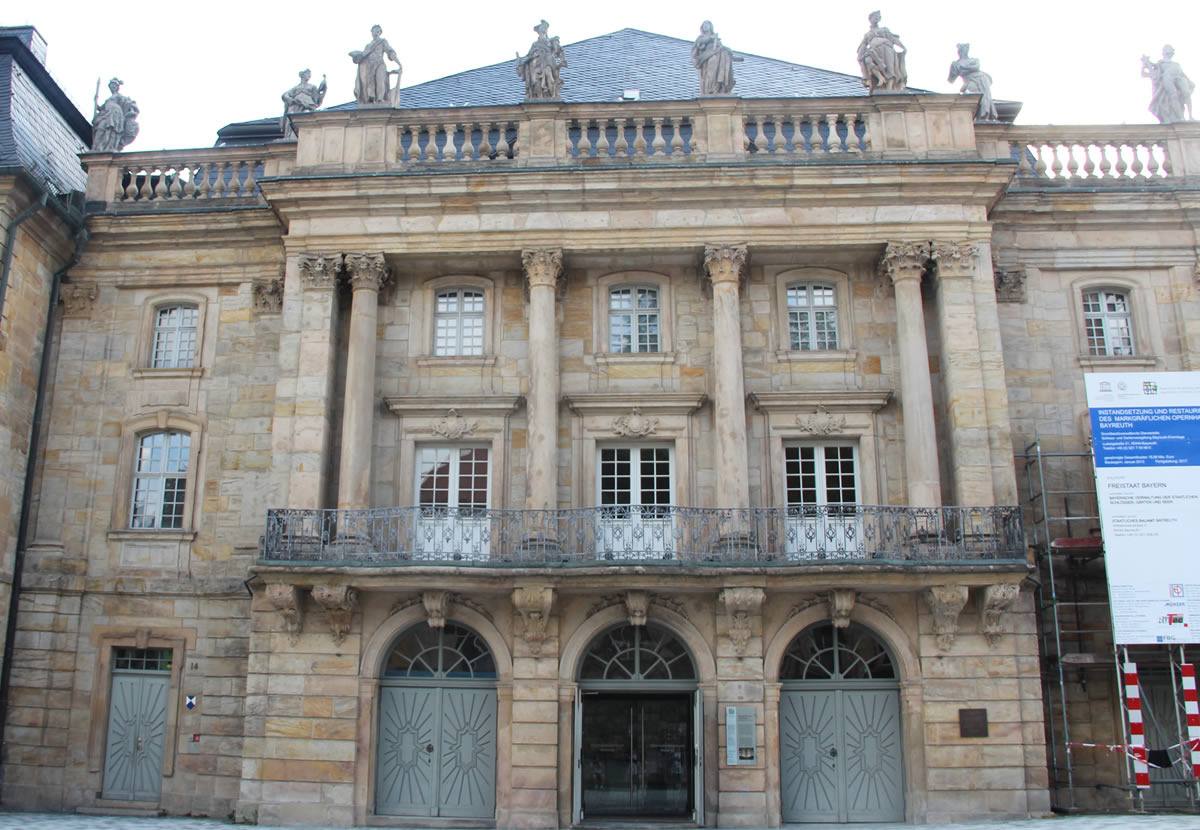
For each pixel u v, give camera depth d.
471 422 23.19
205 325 25.02
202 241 25.34
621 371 23.50
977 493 21.34
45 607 23.44
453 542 22.22
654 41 31.33
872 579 20.28
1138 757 20.22
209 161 25.91
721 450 21.94
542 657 21.12
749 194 23.03
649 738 21.47
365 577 20.66
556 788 20.56
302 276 23.22
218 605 23.34
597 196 23.09
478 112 23.88
